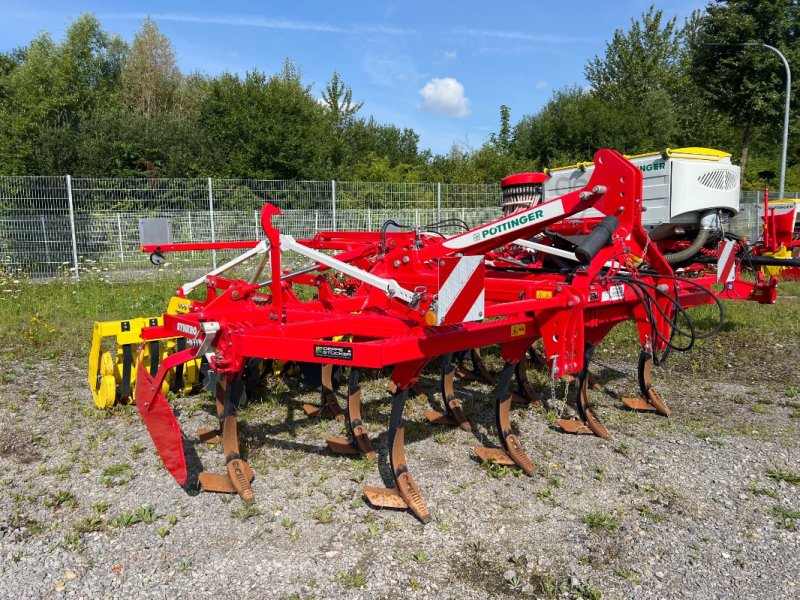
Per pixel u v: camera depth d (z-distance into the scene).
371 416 4.96
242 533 3.22
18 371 5.99
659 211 6.77
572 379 5.97
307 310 4.47
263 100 24.38
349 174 28.08
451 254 3.89
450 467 4.06
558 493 3.73
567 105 31.75
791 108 22.72
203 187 14.07
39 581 2.81
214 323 3.46
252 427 4.64
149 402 3.68
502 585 2.83
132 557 3.00
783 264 6.43
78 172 21.88
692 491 3.77
